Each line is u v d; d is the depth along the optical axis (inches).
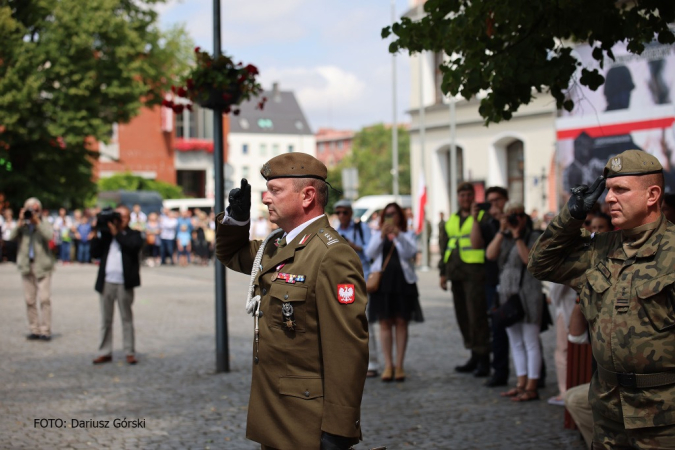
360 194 3919.8
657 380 125.0
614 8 211.3
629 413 127.0
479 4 209.6
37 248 436.1
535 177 1159.6
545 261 137.8
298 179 133.0
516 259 294.0
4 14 1029.2
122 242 364.5
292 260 131.6
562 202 568.4
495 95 220.2
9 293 697.6
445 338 440.8
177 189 1855.3
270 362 130.3
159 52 1146.0
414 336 448.5
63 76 1077.1
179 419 265.1
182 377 336.2
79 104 1086.4
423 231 995.9
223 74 344.2
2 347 414.9
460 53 231.0
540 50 215.6
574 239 137.5
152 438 241.9
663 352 124.2
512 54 211.0
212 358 382.0
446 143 1299.2
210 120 2153.1
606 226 247.1
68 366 362.0
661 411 124.7
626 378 127.0
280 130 3774.6
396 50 230.1
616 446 131.3
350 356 123.8
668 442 125.3
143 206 1413.6
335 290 125.3
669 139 493.7
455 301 351.6
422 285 759.1
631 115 515.5
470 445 234.2
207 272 973.8
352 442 125.9
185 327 489.1
